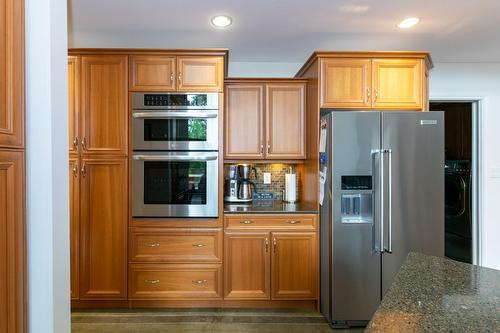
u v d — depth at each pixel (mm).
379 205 2422
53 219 1327
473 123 3672
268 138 3014
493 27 2582
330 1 2160
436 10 2291
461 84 3547
